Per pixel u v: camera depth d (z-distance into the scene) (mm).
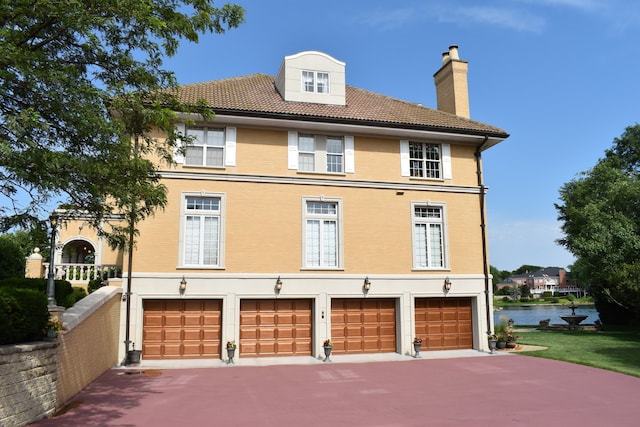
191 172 17438
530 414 9984
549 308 75625
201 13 9758
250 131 18344
